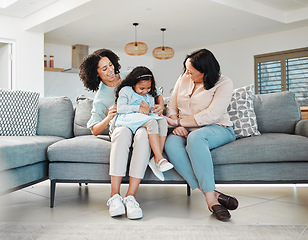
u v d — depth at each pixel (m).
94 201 2.51
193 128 2.34
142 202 2.43
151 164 2.14
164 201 2.46
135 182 2.10
